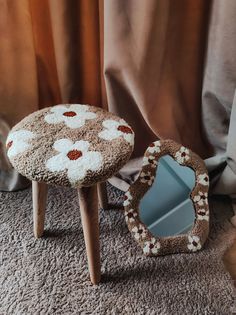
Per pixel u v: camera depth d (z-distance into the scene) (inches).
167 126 37.2
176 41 34.0
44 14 34.9
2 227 36.9
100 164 27.5
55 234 36.4
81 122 30.8
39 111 32.2
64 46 35.2
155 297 31.7
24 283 32.5
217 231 36.9
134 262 34.1
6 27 32.9
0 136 38.1
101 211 38.5
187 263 34.1
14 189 40.2
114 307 31.1
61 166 27.3
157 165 35.4
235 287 32.9
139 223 34.9
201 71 35.8
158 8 30.8
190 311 30.8
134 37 32.1
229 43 31.4
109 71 34.1
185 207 36.2
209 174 38.8
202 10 32.8
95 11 34.3
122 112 37.2
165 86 35.5
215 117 36.6
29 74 35.3
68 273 33.2
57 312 30.8
